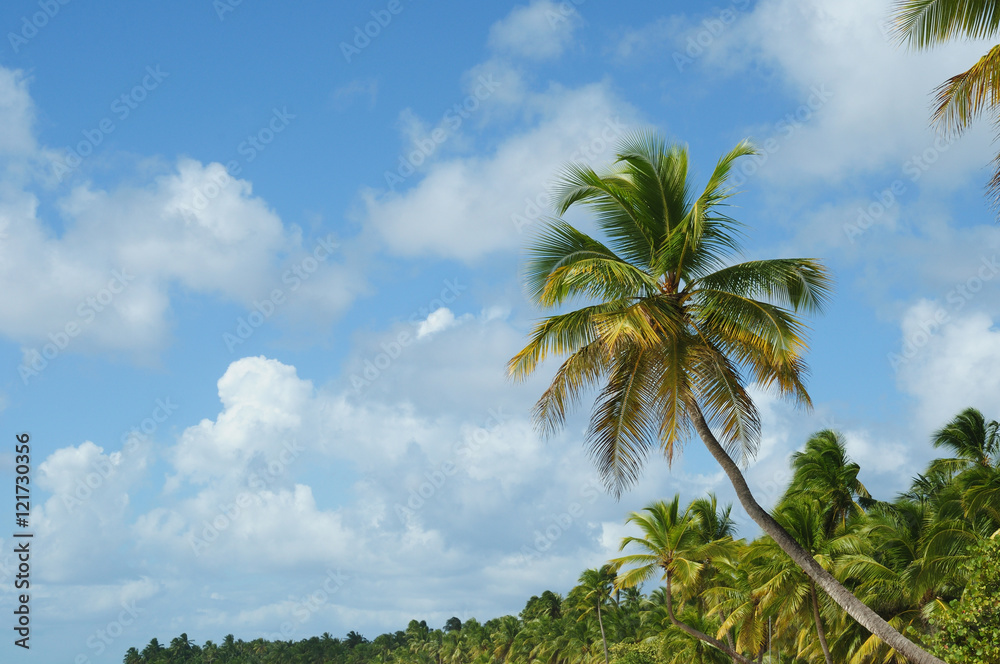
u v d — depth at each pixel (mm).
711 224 17766
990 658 14195
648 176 17953
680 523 31344
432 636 146375
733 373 17188
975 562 15445
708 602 45656
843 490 37812
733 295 16703
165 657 177375
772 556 30656
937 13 13008
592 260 16562
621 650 68500
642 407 17094
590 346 17484
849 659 30828
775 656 42844
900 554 29531
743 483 16406
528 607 110562
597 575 73125
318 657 175000
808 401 17078
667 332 16562
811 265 16641
